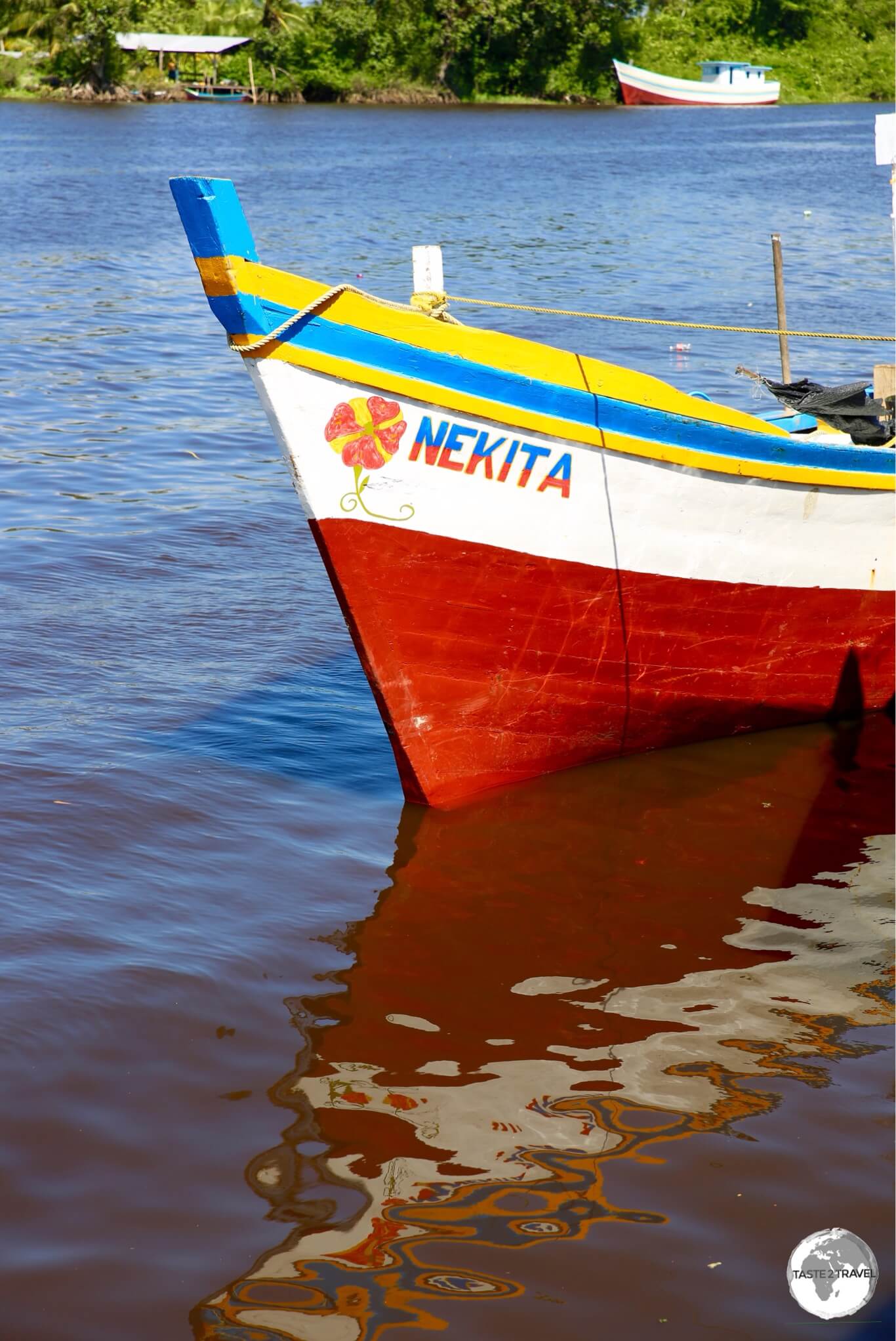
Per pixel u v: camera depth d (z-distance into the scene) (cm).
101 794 868
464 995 683
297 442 799
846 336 1098
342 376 794
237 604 1222
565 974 703
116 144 7112
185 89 10962
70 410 1953
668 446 902
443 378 822
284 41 10981
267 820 858
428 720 898
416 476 836
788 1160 574
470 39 11075
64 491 1544
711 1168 568
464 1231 533
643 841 858
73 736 948
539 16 11106
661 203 4650
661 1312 496
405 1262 517
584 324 2583
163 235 3903
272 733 981
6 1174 551
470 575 876
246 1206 543
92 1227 528
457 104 11181
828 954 730
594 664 949
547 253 3541
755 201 4725
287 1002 673
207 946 715
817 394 1136
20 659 1074
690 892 791
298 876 793
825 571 1013
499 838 858
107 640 1126
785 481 955
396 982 692
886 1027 668
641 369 2164
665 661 980
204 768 920
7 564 1291
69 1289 499
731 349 2330
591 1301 501
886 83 12081
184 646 1126
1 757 906
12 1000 658
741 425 938
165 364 2286
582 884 797
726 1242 530
